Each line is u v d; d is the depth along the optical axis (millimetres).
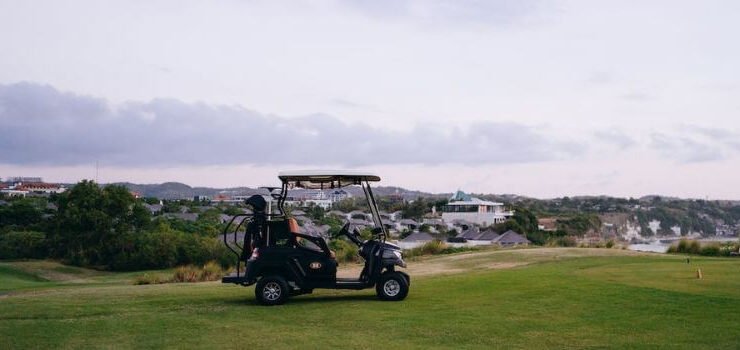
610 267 14406
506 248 22500
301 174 10109
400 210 88812
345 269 16516
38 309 9586
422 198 102562
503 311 8914
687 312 8586
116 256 43875
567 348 6723
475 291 10945
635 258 17250
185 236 44312
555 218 83375
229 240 43188
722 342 6875
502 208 90500
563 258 17562
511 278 12516
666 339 7043
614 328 7656
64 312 9281
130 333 7676
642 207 107625
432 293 10906
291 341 7156
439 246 22641
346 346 6895
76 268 42375
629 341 6973
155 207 73875
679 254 19906
